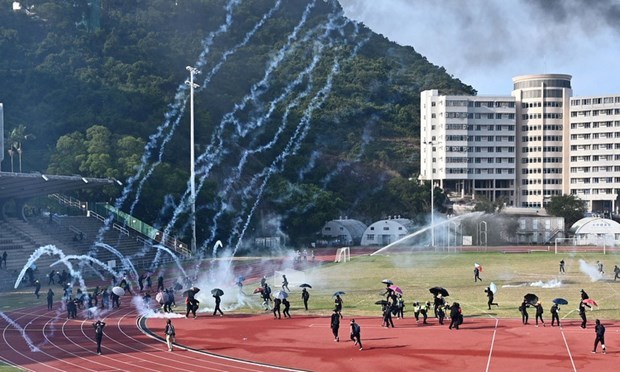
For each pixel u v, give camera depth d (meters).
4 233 110.75
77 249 116.88
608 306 69.81
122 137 158.25
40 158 154.25
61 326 61.50
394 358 47.88
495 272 106.25
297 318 65.06
